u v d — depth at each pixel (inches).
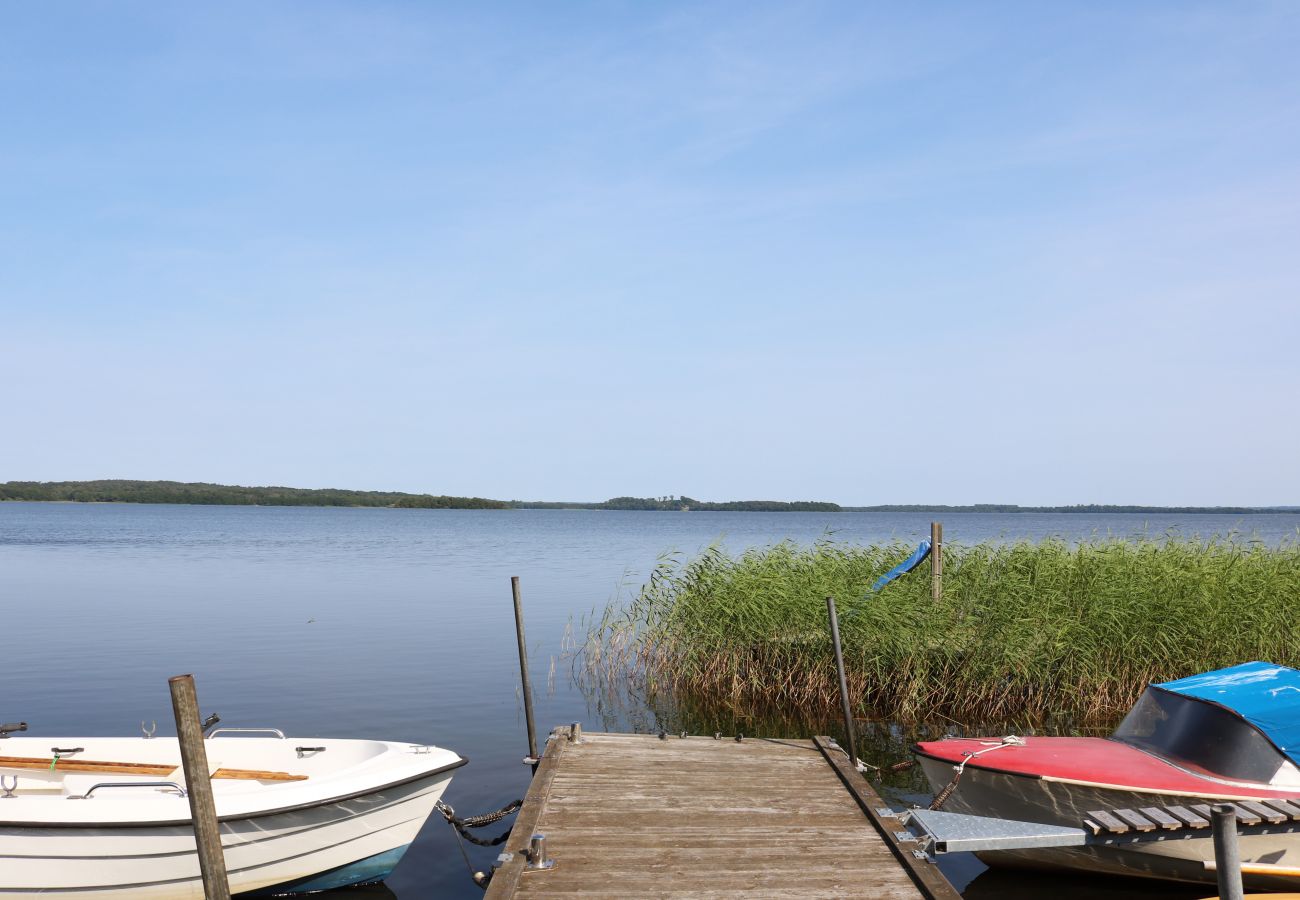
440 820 441.1
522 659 478.6
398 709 645.9
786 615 645.3
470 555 2439.7
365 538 3464.6
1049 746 364.8
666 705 646.5
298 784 343.3
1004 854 357.1
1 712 634.2
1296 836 292.7
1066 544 728.3
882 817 308.5
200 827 224.8
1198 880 310.3
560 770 375.2
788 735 556.7
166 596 1338.6
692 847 286.8
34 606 1201.4
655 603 727.1
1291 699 331.0
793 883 259.3
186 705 224.1
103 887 323.3
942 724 578.2
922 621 616.1
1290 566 676.7
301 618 1106.1
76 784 369.4
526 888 254.1
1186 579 614.5
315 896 356.5
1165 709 358.0
